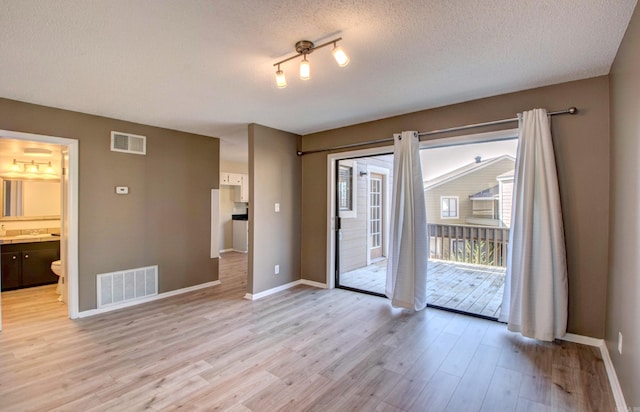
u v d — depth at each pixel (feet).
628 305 6.08
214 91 9.48
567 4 5.43
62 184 12.42
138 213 12.75
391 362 7.97
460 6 5.48
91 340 9.25
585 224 8.66
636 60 5.61
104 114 11.60
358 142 13.44
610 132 8.16
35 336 9.52
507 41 6.70
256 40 6.59
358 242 16.63
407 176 11.62
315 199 15.16
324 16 5.75
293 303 12.59
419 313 11.40
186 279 14.35
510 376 7.29
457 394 6.64
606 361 7.72
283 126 13.84
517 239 9.39
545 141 8.87
